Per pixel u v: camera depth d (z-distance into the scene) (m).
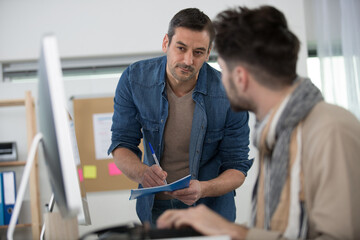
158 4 3.69
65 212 0.88
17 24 3.64
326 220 0.83
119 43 3.66
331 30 3.63
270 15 0.96
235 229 0.89
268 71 0.95
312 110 0.94
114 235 0.87
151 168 1.72
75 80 3.67
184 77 1.70
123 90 1.90
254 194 1.08
